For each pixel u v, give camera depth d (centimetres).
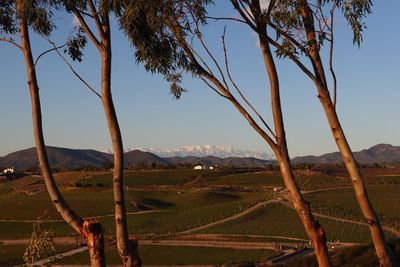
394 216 9006
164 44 1245
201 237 8300
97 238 1209
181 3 1190
